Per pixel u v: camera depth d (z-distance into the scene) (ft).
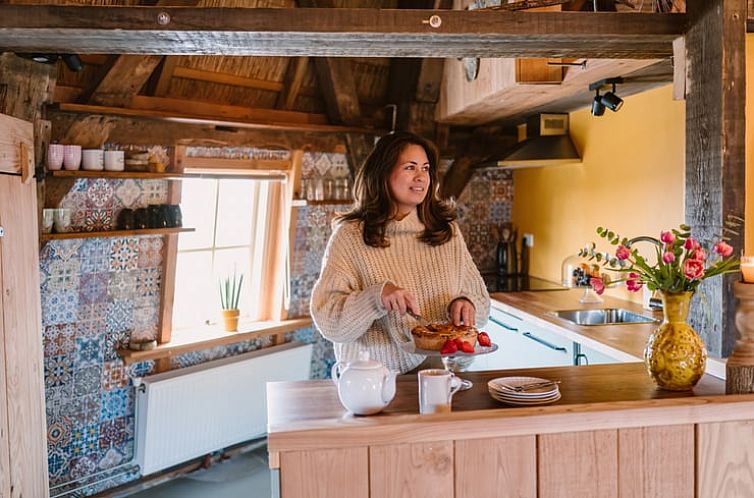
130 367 12.37
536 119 14.79
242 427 13.75
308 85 14.90
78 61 9.84
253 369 13.84
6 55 9.27
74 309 11.50
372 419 4.95
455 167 16.61
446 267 6.74
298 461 4.75
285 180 14.53
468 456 4.95
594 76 10.31
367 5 14.21
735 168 6.20
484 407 5.44
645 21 6.69
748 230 6.55
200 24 6.45
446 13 6.59
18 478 8.30
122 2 11.02
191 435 12.87
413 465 4.88
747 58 6.50
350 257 6.66
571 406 5.14
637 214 12.52
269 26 6.47
